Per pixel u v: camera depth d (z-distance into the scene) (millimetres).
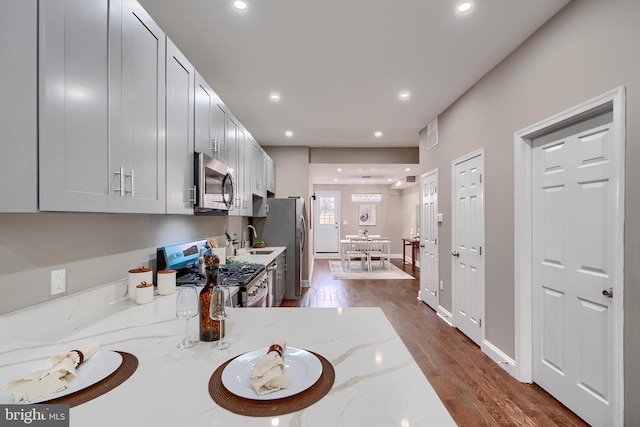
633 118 1480
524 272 2295
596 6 1668
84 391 782
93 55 1092
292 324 1310
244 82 2936
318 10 1929
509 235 2451
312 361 940
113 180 1196
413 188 8727
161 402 742
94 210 1095
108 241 1655
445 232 3736
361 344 1104
